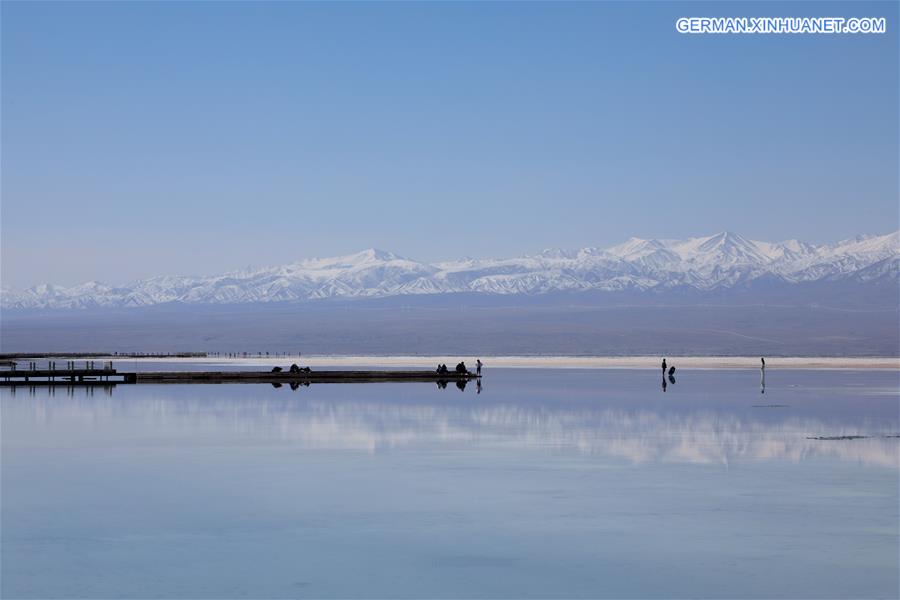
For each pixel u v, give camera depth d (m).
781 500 35.62
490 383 107.00
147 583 26.25
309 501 35.91
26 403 78.25
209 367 168.25
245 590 25.73
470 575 26.89
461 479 40.28
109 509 34.72
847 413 66.62
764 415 65.50
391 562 28.05
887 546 29.31
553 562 28.00
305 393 89.44
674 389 94.44
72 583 26.25
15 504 35.56
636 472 41.81
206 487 38.69
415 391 92.50
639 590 25.62
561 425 59.94
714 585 25.94
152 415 67.69
